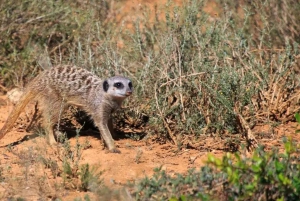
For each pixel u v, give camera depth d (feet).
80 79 36.40
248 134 32.22
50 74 36.50
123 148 34.81
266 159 23.15
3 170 30.58
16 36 46.01
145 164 31.83
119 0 49.96
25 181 28.86
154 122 35.53
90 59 39.60
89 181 28.12
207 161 22.56
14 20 45.29
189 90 35.78
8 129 35.37
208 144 34.04
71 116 38.96
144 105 37.78
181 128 35.06
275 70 38.63
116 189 26.45
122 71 39.73
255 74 36.81
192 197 23.27
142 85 37.68
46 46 42.78
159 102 36.01
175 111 35.76
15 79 44.29
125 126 38.29
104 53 40.86
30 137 36.27
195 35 38.24
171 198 22.85
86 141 34.60
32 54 44.60
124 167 31.37
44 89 36.24
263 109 36.96
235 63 37.22
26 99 36.01
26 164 29.96
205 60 37.50
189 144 34.14
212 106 34.88
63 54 45.11
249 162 24.84
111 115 36.50
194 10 40.19
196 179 23.84
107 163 32.07
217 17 43.39
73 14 46.06
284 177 22.30
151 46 42.27
